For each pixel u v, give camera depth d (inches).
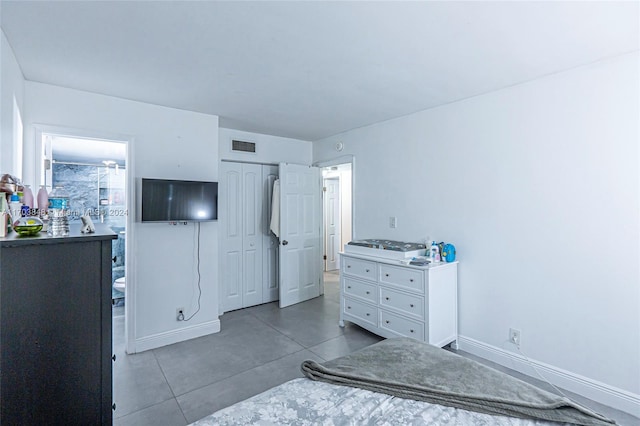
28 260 42.0
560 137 92.5
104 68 89.4
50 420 43.4
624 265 82.1
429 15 64.4
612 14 63.5
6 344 40.6
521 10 62.5
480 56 82.4
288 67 89.2
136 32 71.0
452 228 119.5
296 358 112.0
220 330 137.8
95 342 46.4
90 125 107.9
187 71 91.7
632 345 81.0
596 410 82.6
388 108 126.0
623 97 81.7
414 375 55.9
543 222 96.3
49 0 59.0
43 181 100.7
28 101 97.3
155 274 121.3
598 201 86.0
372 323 128.3
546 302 96.0
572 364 91.0
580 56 82.4
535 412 45.5
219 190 159.8
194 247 130.2
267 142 173.5
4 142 70.9
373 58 83.7
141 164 118.0
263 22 67.1
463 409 47.6
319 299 184.9
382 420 44.7
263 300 177.8
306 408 47.4
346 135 165.3
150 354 115.3
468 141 114.3
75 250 45.1
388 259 124.2
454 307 117.0
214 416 45.6
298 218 176.9
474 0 59.4
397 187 139.4
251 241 173.0
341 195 271.9
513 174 102.6
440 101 118.0
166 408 84.2
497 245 106.8
